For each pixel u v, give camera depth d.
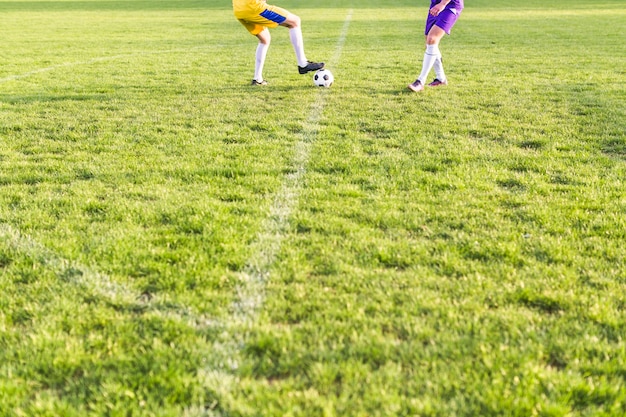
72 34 17.42
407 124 6.41
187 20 22.48
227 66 10.95
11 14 25.86
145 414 2.12
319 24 20.14
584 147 5.50
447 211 3.99
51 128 6.37
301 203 4.15
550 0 31.86
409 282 3.05
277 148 5.53
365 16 23.44
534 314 2.74
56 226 3.78
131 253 3.38
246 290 2.99
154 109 7.30
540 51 12.77
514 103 7.45
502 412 2.12
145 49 13.84
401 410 2.13
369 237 3.59
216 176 4.75
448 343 2.51
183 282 3.04
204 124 6.52
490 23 20.19
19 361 2.44
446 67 10.64
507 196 4.27
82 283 3.06
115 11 27.45
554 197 4.23
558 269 3.16
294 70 10.39
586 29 17.59
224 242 3.52
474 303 2.83
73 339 2.57
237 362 2.43
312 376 2.32
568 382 2.26
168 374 2.34
